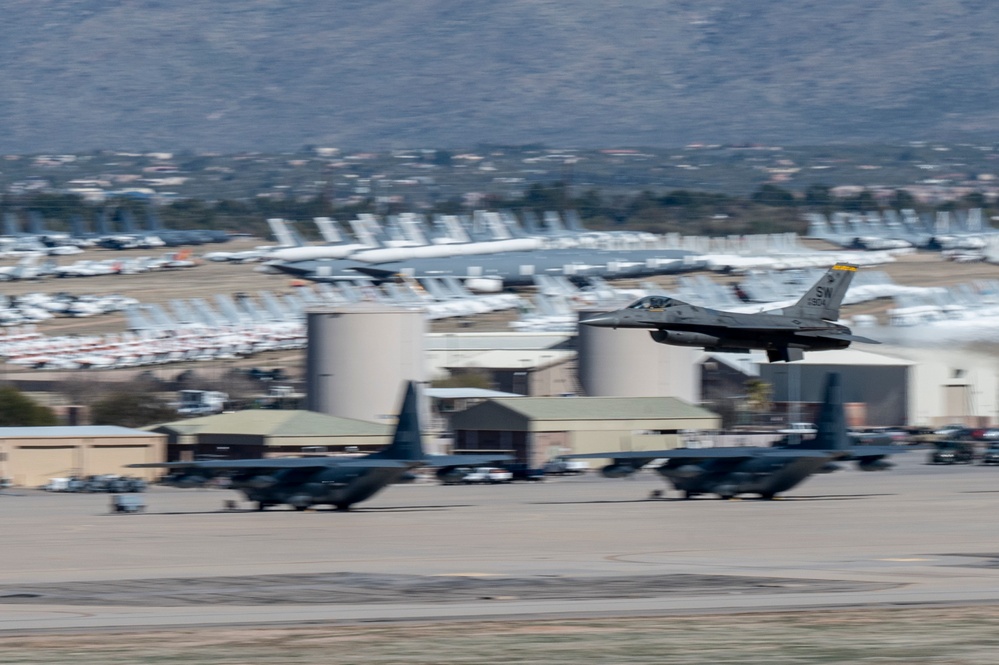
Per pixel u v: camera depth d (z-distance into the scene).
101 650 98.75
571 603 123.06
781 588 133.00
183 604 123.56
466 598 127.31
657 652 97.88
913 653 97.19
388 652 97.94
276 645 100.81
